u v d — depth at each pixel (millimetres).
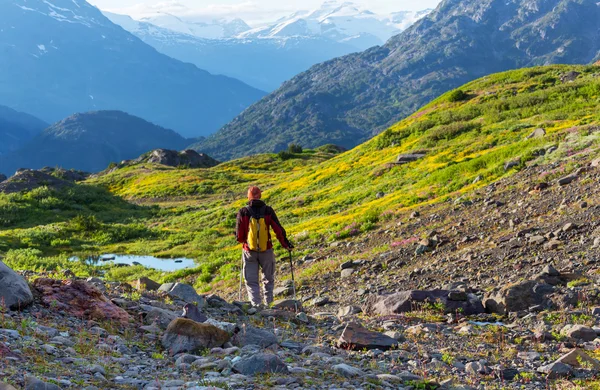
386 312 11172
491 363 7312
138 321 8102
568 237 15258
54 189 68188
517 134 41375
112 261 34812
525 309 10281
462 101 66000
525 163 28375
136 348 6766
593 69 63312
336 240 27062
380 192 40500
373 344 7945
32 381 4477
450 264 16438
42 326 6652
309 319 10539
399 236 23453
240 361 6008
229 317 9609
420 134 57875
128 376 5520
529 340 8500
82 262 34125
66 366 5410
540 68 70438
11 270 7641
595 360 6992
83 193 70188
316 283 18797
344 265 19875
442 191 31344
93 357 5949
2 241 39188
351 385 5750
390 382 6160
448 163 40219
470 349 8078
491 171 30172
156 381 5219
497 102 56375
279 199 55656
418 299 11062
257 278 11086
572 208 18000
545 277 11664
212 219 53750
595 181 20016
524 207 20547
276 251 27359
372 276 17906
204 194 85812
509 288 10578
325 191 50375
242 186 86875
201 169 111938
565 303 10062
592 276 11609
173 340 6914
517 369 6938
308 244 27797
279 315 10133
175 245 41188
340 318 11375
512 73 71812
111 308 8008
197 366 6121
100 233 45344
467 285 13641
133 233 46219
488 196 24578
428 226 23375
